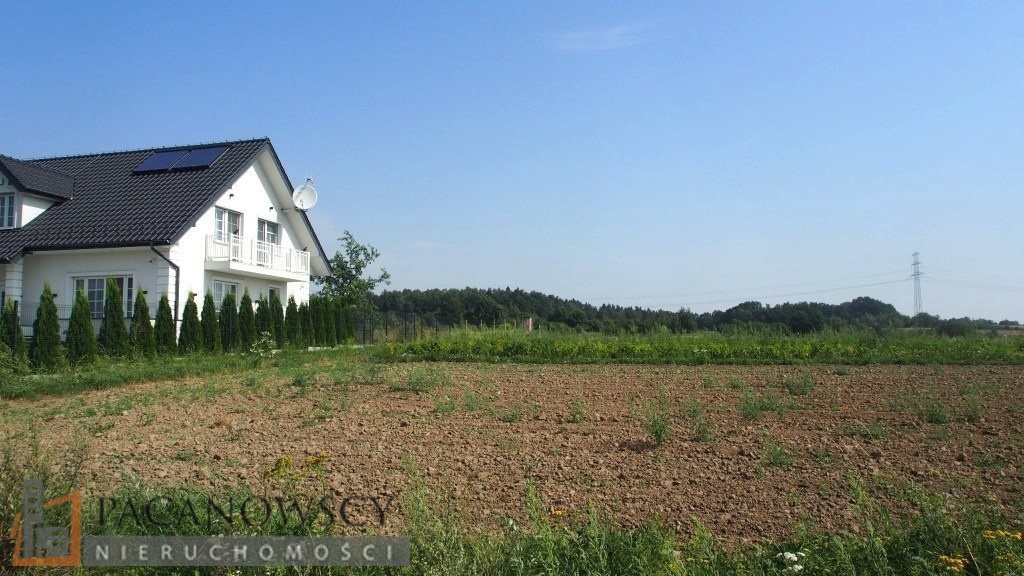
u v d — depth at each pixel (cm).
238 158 2344
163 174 2344
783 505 567
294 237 2764
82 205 2225
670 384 1224
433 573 407
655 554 451
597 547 452
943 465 661
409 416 930
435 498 572
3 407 1111
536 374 1398
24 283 2112
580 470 664
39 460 530
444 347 1838
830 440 761
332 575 429
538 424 871
